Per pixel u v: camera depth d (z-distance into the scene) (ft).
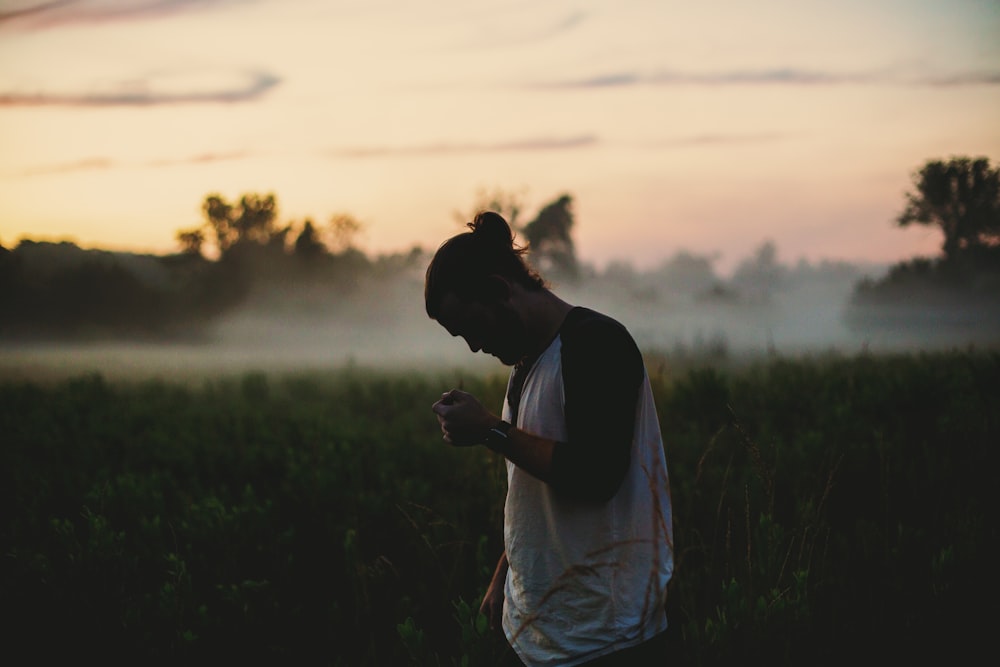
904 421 19.43
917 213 192.03
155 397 40.14
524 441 5.63
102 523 10.74
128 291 240.12
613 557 5.80
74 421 24.58
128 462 19.17
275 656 9.66
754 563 9.57
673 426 22.77
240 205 258.37
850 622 8.99
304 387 43.42
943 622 8.73
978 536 10.65
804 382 30.45
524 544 6.12
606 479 5.49
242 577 11.28
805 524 10.17
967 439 15.29
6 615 9.38
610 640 5.82
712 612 9.41
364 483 15.66
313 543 12.48
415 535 12.12
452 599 10.37
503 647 7.23
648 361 37.55
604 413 5.49
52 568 10.14
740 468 15.96
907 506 13.33
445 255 6.01
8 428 24.57
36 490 15.90
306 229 252.62
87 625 9.27
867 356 35.99
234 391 44.47
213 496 13.46
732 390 28.02
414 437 22.00
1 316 225.76
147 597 9.64
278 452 18.56
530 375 5.94
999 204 185.57
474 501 14.02
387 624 10.34
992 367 22.22
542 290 6.13
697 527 12.81
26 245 288.71
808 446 16.49
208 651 9.34
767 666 7.63
